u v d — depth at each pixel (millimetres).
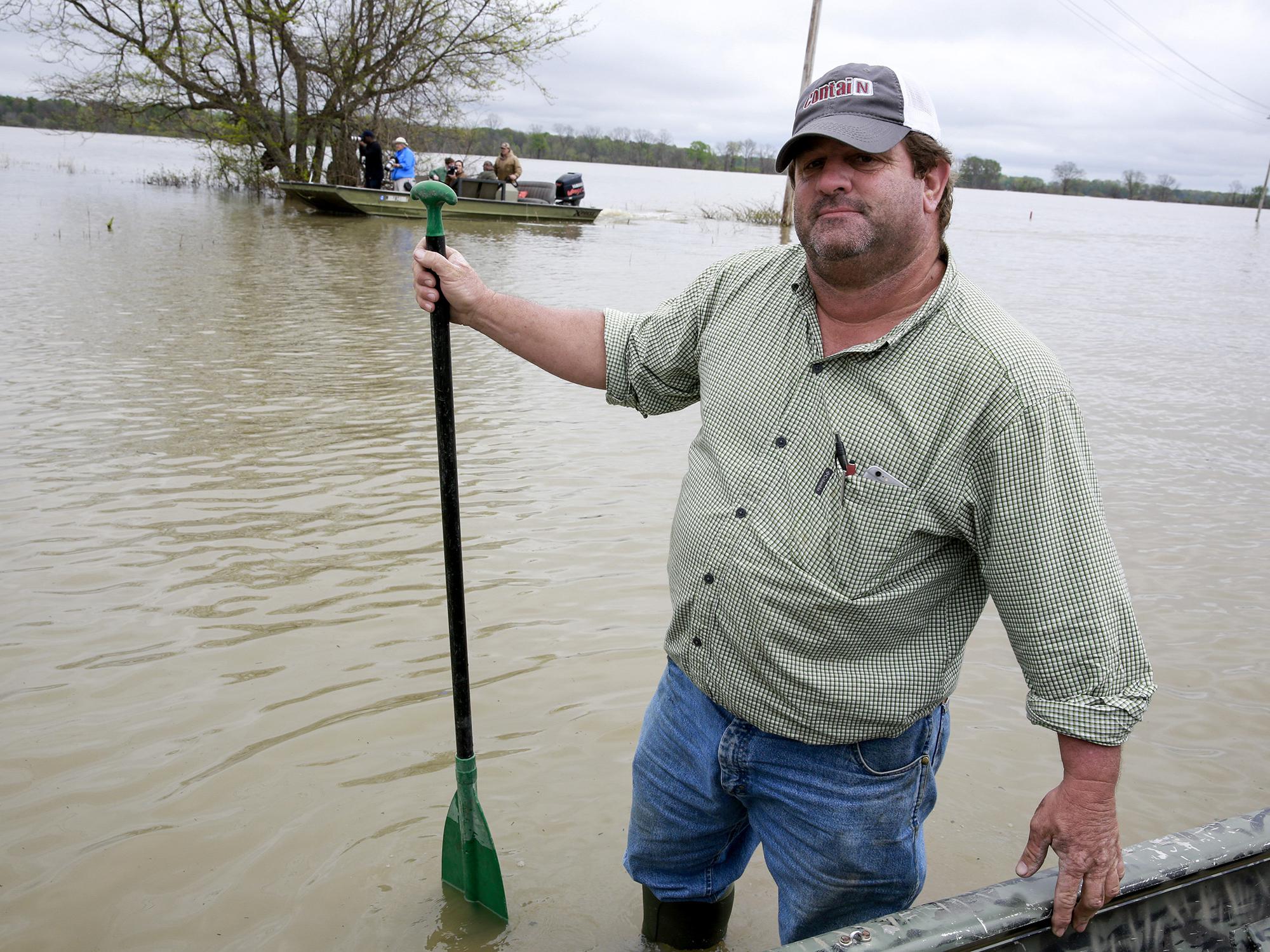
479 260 14867
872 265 1838
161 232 16078
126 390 6820
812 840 2119
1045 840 1930
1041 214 52594
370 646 3768
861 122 1770
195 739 3197
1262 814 2135
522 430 6387
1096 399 8117
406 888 2686
